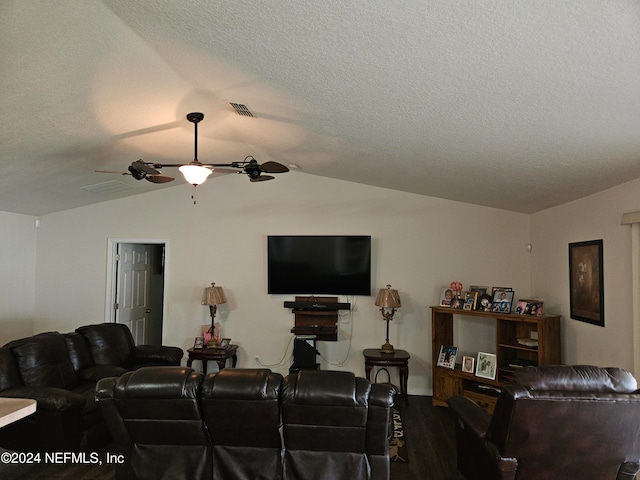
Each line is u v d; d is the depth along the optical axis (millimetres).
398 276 5262
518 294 5051
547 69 1729
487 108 2230
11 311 5414
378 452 2334
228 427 2330
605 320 3453
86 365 4195
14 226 5484
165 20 2018
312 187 5441
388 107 2496
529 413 2154
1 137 3254
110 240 5699
